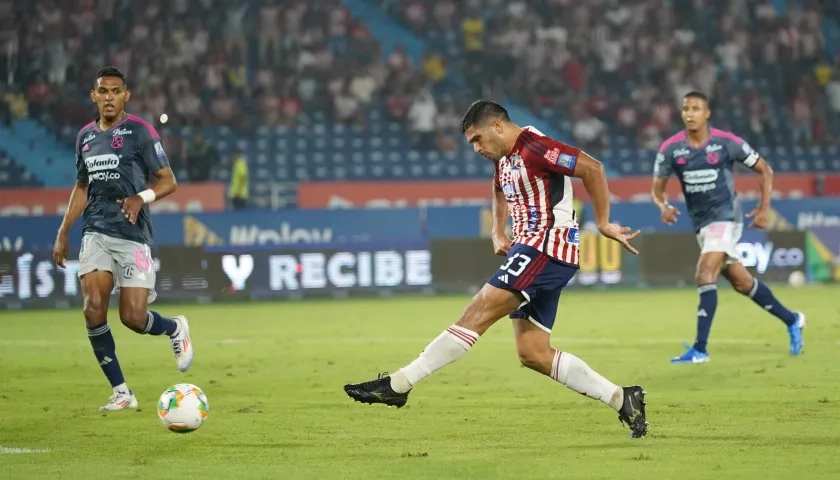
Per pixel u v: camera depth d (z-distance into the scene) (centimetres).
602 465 2184
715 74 11769
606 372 3806
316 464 2233
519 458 2273
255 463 2248
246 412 2984
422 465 2206
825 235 8838
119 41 10694
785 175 10281
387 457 2305
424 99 10988
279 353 4606
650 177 10050
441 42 12169
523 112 11431
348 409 3028
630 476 2072
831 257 8850
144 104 10331
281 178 10488
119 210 3011
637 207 9062
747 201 8838
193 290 7894
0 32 10375
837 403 3019
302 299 7981
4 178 9962
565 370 2448
